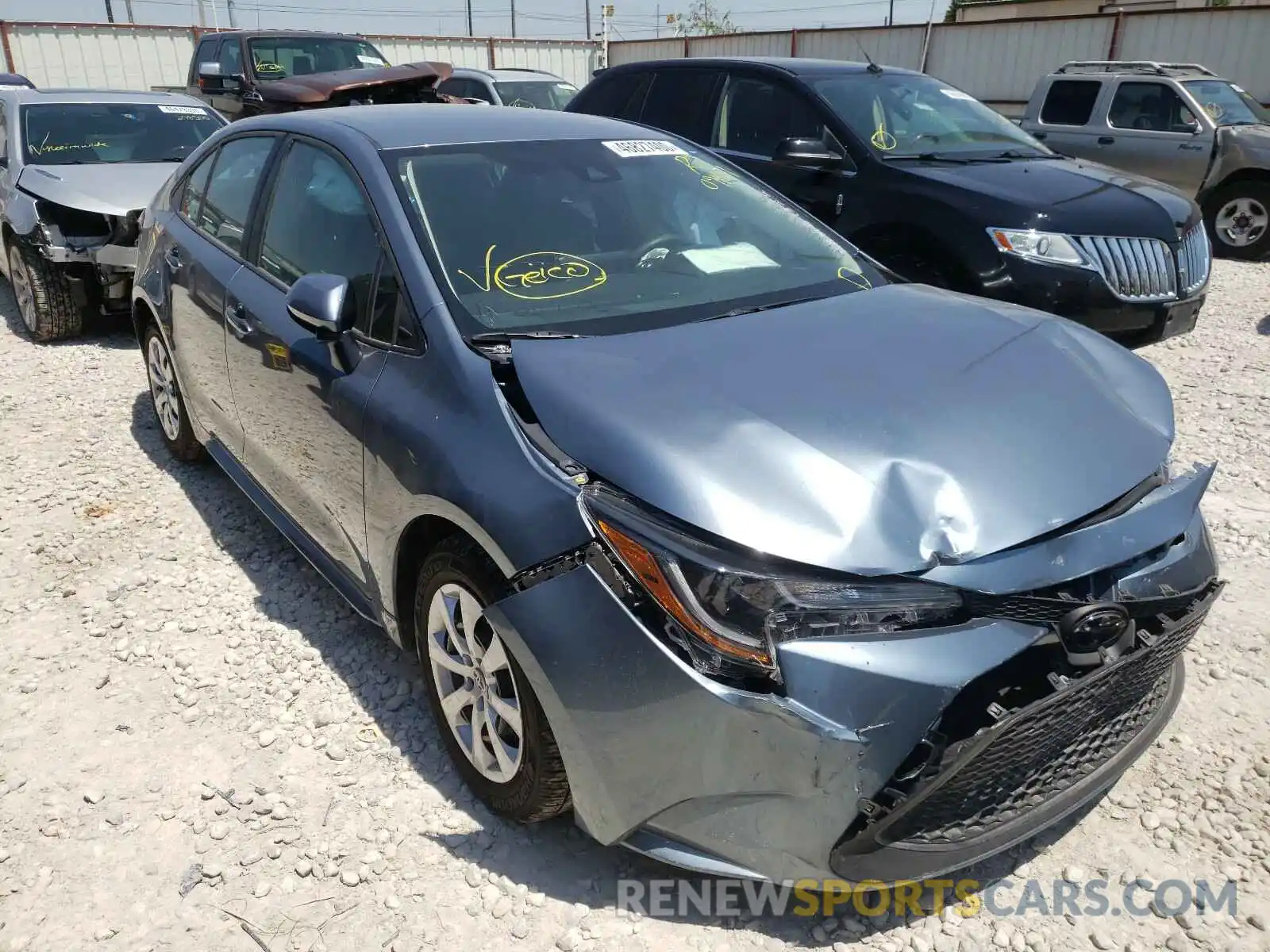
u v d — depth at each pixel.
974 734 2.09
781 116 6.69
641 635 2.10
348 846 2.61
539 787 2.38
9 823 2.70
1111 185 5.97
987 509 2.16
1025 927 2.35
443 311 2.75
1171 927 2.34
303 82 9.86
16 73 17.39
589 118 3.91
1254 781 2.77
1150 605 2.28
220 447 4.33
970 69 18.64
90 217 6.66
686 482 2.14
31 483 4.80
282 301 3.42
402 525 2.70
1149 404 2.69
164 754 2.96
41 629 3.61
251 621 3.64
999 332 2.86
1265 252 10.45
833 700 2.00
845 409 2.35
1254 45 15.52
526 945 2.32
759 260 3.38
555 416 2.37
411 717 3.10
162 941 2.34
